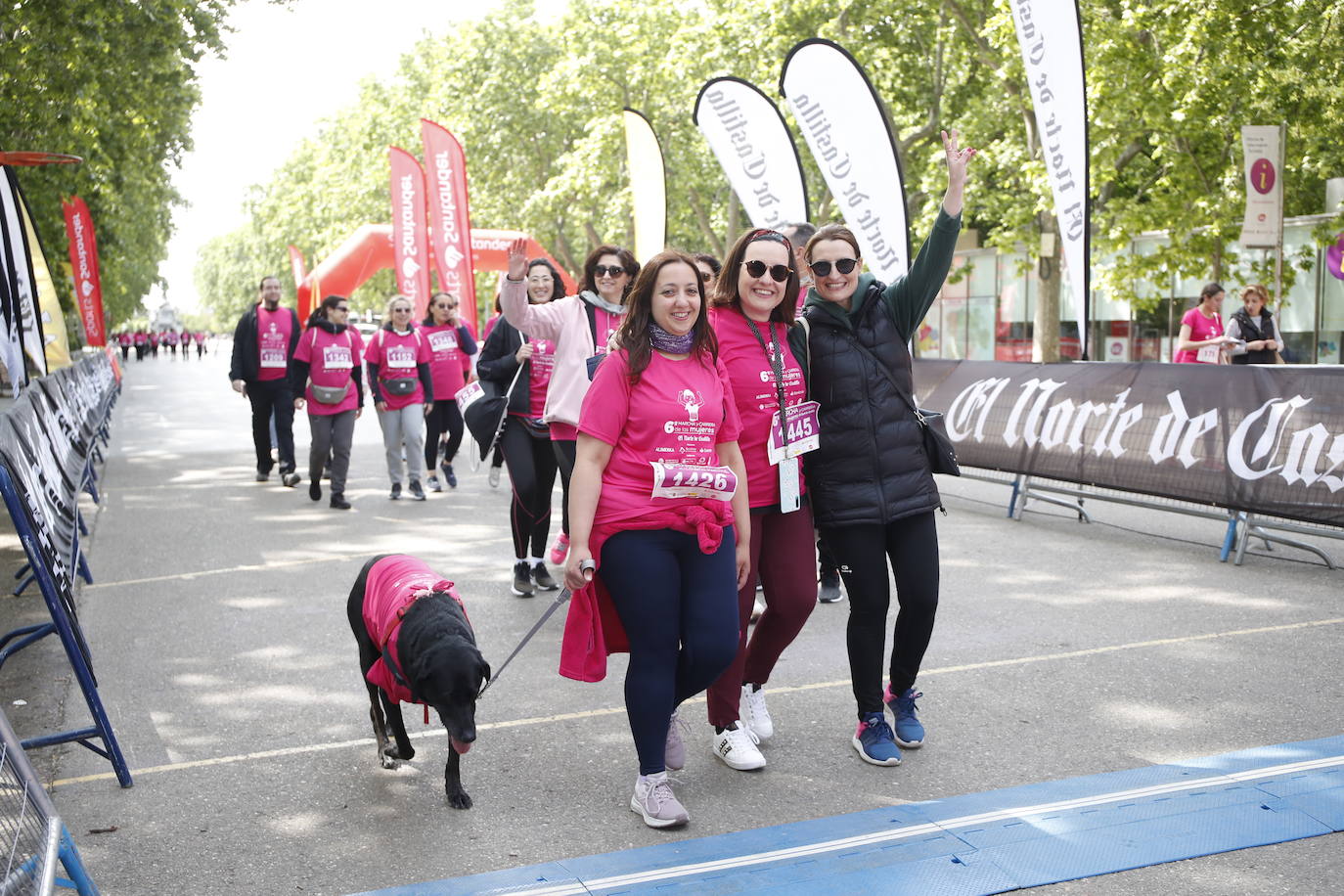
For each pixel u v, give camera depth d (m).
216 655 6.03
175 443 17.19
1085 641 6.05
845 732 4.82
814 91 11.72
